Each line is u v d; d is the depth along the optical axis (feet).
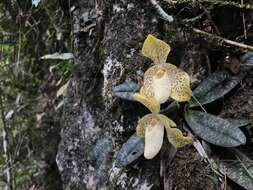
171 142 1.96
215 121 1.97
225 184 1.92
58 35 2.96
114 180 2.19
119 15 2.25
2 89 3.15
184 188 2.00
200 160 1.99
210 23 2.11
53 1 2.91
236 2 2.10
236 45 2.05
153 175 2.11
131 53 2.19
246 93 2.06
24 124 3.28
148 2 2.18
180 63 2.14
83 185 2.47
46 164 3.17
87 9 2.58
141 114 2.15
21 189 3.13
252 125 1.99
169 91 1.91
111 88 2.21
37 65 3.26
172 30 2.14
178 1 2.12
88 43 2.56
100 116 2.44
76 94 2.63
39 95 3.27
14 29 3.12
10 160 2.91
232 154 1.97
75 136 2.56
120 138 2.20
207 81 2.06
